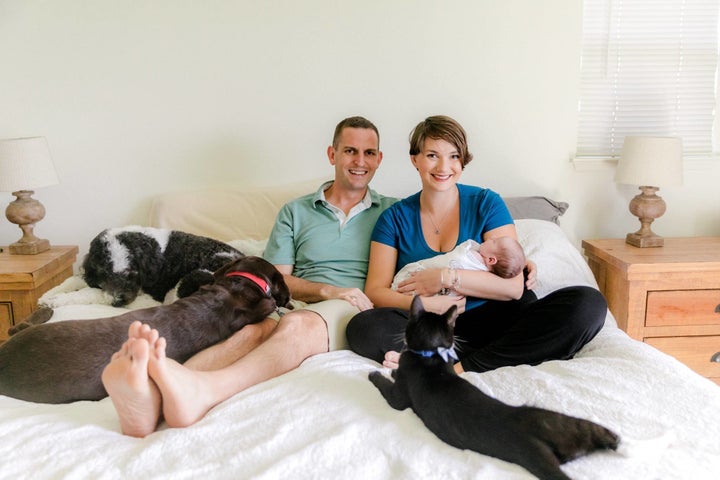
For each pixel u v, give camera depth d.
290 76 2.67
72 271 2.65
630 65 2.76
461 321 1.86
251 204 2.62
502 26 2.65
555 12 2.64
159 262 2.14
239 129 2.71
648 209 2.53
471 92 2.71
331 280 2.14
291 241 2.21
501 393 1.37
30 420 1.30
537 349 1.63
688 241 2.66
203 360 1.56
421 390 1.28
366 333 1.67
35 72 2.61
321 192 2.19
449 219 2.01
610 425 1.23
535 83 2.71
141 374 1.18
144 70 2.64
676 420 1.26
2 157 2.37
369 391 1.42
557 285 2.12
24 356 1.40
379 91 2.70
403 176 2.78
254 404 1.35
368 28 2.64
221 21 2.61
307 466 1.13
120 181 2.73
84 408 1.40
